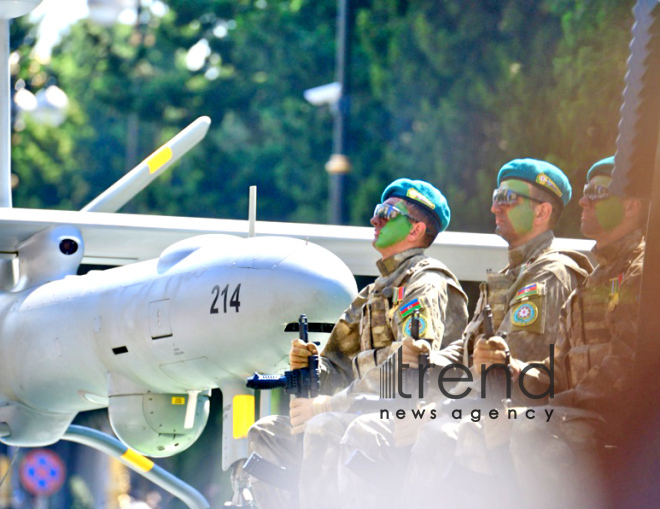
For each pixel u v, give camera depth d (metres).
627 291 9.74
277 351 14.44
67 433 18.73
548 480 9.12
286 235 17.66
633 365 9.41
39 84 70.62
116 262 19.12
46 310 17.28
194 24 72.62
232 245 15.07
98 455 31.89
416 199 12.79
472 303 19.17
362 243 17.84
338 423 11.69
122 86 71.62
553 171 11.94
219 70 69.25
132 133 71.56
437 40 35.78
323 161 61.53
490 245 17.66
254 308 14.24
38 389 17.89
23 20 68.81
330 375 13.57
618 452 9.05
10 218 17.73
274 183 62.62
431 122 36.69
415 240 12.83
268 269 14.35
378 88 39.88
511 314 11.22
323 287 14.12
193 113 69.12
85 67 73.31
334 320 14.19
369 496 10.92
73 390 17.59
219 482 33.00
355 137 47.09
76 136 71.94
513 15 32.91
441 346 12.41
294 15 64.81
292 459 13.26
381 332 12.62
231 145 65.19
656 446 8.87
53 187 71.25
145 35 74.19
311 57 64.00
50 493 31.14
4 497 30.44
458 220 34.81
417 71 38.44
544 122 31.62
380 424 11.02
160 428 16.31
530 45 32.75
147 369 15.77
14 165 70.62
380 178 45.25
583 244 16.48
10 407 18.44
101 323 16.19
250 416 15.38
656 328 8.95
